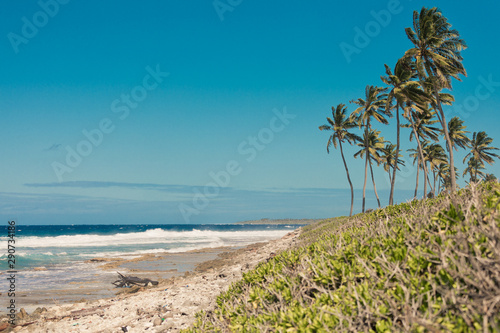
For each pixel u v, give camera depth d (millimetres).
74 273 24156
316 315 2957
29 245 46531
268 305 4020
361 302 2961
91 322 10672
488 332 2080
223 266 25766
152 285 19141
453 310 2449
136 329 9125
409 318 2412
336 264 3783
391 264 3262
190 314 9820
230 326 3787
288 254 5766
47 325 10727
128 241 56938
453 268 2760
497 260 2502
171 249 44375
